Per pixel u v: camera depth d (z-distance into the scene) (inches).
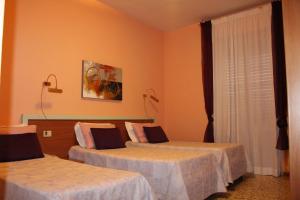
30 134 103.9
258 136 161.0
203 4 163.8
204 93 184.9
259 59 164.2
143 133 161.9
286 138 149.1
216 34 184.5
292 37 58.3
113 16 166.6
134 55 182.4
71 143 132.5
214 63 184.1
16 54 113.8
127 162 102.5
